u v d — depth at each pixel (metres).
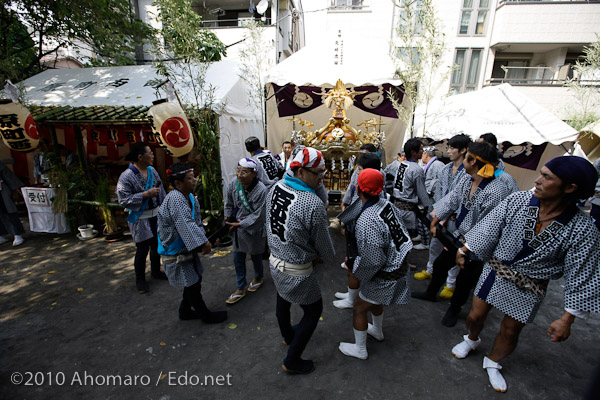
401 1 5.04
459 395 2.06
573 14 9.25
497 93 5.79
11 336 2.68
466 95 6.22
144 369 2.31
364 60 5.62
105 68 6.42
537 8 9.37
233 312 3.01
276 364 2.35
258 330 2.74
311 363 2.26
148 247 3.42
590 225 1.58
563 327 1.68
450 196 2.69
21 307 3.12
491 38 10.09
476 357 2.40
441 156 6.16
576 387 2.13
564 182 1.51
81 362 2.38
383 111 6.75
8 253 4.47
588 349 2.50
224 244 3.42
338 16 9.89
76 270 3.94
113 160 7.04
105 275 3.81
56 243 4.85
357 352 2.37
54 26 6.93
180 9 4.88
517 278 1.84
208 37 8.36
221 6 11.39
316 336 2.65
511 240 1.84
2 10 6.38
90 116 4.72
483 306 2.10
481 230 1.99
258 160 3.79
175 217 2.33
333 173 6.17
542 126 5.09
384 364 2.33
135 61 9.70
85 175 5.35
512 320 1.94
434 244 3.43
